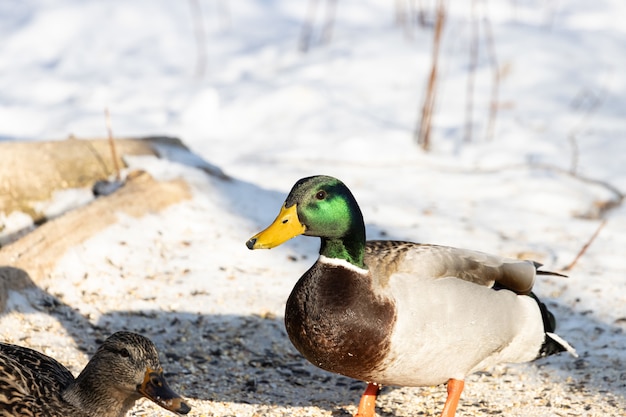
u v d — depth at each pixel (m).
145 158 11.78
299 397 7.96
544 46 18.81
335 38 19.98
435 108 16.61
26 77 18.38
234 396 7.88
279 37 20.62
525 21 21.58
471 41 19.27
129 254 9.91
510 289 7.10
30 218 10.63
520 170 13.77
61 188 10.95
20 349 6.71
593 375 8.30
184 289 9.54
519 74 17.78
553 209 12.51
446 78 17.70
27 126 15.70
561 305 9.55
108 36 20.48
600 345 8.82
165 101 17.11
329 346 6.63
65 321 8.67
